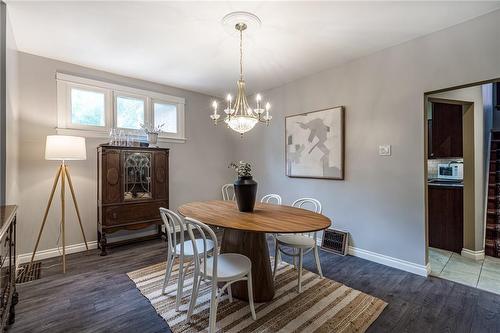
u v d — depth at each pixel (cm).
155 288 229
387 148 283
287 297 215
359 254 308
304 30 243
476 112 300
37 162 299
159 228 381
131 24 233
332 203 336
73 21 228
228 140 498
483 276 255
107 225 317
